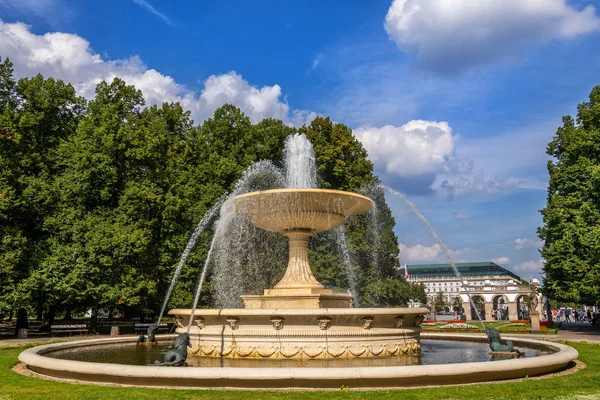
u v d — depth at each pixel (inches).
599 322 1165.7
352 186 1244.5
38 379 322.0
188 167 1160.2
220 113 1269.7
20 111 928.3
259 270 1090.1
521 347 484.7
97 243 863.7
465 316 1957.4
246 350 390.3
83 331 931.3
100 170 928.9
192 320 427.2
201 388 279.1
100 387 285.4
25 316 961.5
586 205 959.6
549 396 250.2
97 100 1132.5
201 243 1043.3
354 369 276.7
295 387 278.1
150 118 1197.7
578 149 1042.7
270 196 450.0
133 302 896.3
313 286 466.0
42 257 853.8
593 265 925.2
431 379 286.5
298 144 753.6
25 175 894.4
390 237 1277.1
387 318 406.6
